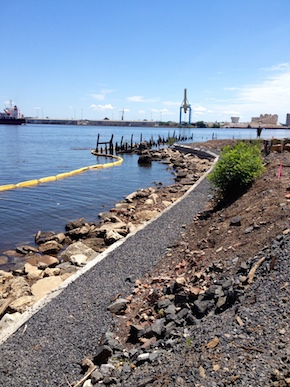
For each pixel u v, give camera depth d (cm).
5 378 478
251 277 583
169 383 391
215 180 1330
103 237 1253
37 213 1698
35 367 500
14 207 1806
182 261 832
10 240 1308
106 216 1593
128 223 1383
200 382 376
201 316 548
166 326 546
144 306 655
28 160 4084
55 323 607
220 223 1020
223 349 420
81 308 657
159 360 455
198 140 8181
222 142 4847
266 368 370
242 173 1288
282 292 504
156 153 4503
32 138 8612
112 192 2264
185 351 451
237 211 1070
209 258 775
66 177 2859
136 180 2780
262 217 881
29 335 575
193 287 649
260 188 1182
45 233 1358
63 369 496
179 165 3497
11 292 816
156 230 1118
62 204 1895
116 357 507
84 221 1510
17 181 2628
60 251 1195
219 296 570
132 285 755
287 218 784
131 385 423
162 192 2109
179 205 1430
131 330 568
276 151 2055
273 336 418
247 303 513
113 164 3753
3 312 727
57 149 5716
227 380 367
